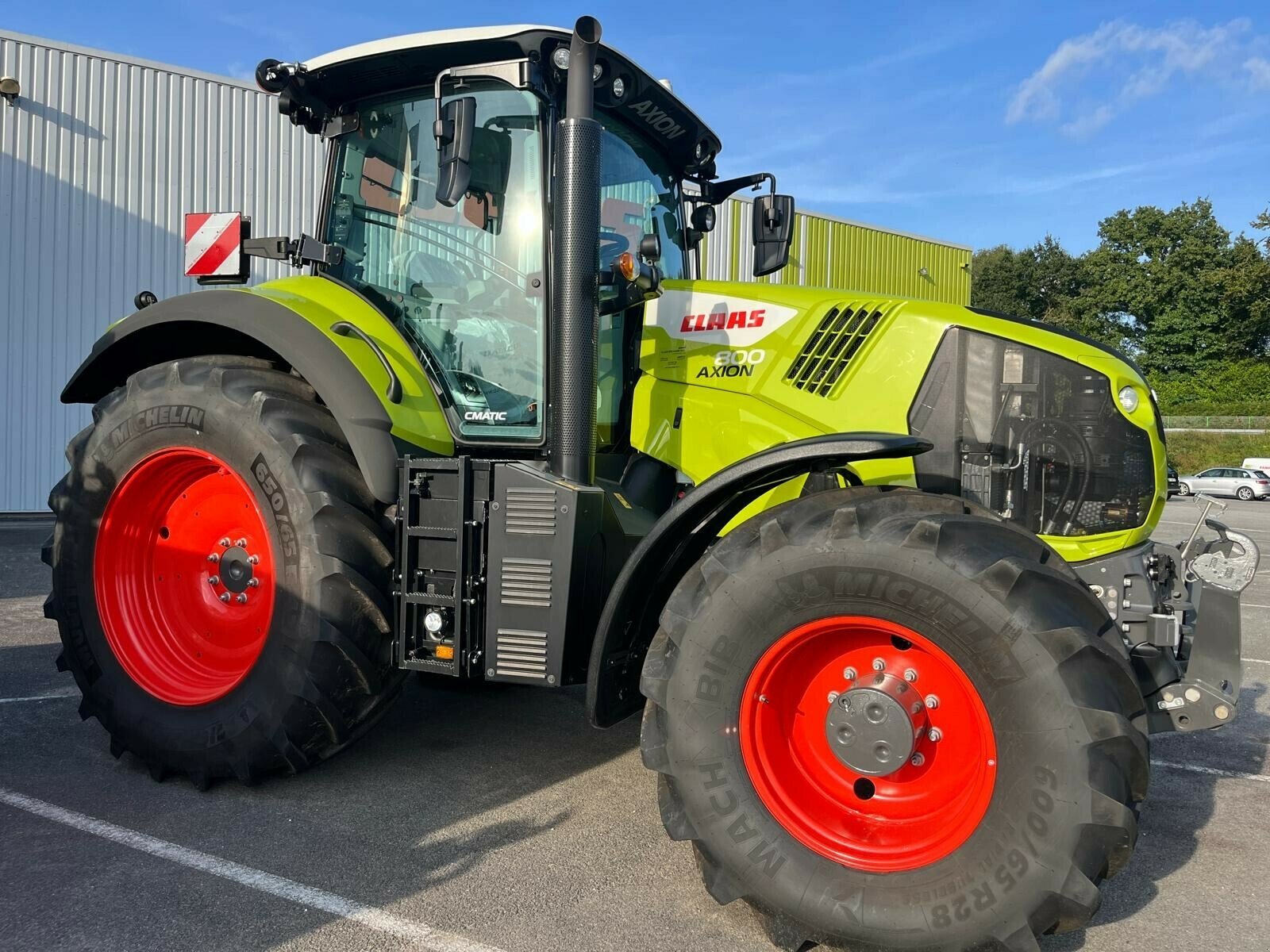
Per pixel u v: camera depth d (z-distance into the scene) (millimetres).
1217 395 44688
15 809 3074
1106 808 2070
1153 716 2617
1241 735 4316
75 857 2727
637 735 3943
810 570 2354
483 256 3266
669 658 2502
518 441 3174
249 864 2697
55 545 3580
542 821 3045
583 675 3010
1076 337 2939
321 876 2633
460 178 2807
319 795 3230
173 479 3521
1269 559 12570
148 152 11875
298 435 3176
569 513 2869
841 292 3354
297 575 3096
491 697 4457
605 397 3469
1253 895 2684
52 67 11273
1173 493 2879
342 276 3611
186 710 3275
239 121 12453
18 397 11328
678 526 2656
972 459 2914
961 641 2207
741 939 2354
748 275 14367
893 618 2285
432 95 3412
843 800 2443
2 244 11094
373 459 3057
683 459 3330
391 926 2369
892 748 2330
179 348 3811
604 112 3631
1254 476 28438
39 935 2301
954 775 2336
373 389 3156
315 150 13023
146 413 3422
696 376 3385
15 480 11391
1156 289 50031
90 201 11562
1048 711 2117
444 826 2992
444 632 3055
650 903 2525
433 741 3816
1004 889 2121
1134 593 2686
